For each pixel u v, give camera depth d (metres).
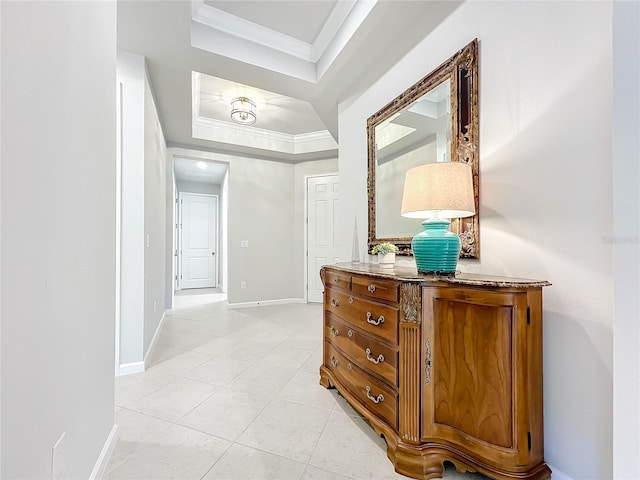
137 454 1.39
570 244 1.15
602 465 1.05
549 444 1.20
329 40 2.48
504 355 1.14
